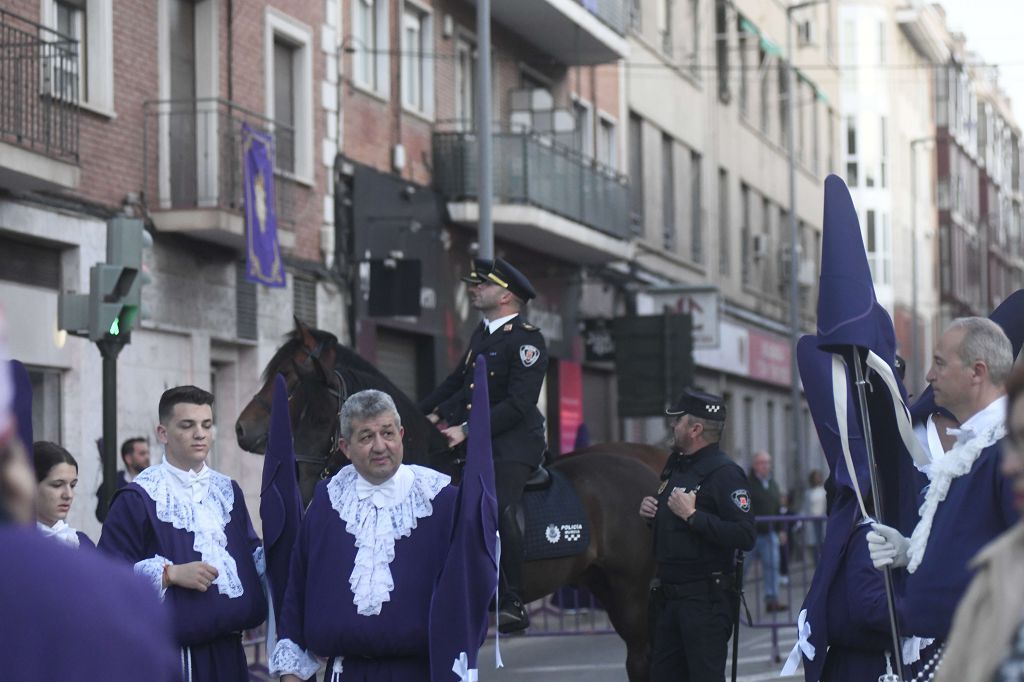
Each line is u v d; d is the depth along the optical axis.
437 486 7.65
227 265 21.53
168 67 20.48
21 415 6.83
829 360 8.28
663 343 29.36
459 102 29.23
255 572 8.06
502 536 11.02
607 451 13.24
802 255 55.62
